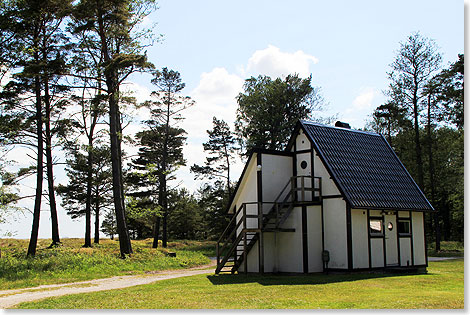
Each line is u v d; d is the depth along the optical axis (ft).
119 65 90.89
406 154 171.53
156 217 151.94
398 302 41.65
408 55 137.28
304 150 77.92
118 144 105.40
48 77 92.73
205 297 47.11
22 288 59.52
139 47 97.60
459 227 201.57
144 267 86.33
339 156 76.18
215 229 184.65
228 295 48.08
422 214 82.38
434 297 44.34
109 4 93.40
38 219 92.17
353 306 39.99
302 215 74.69
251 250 76.89
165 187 161.17
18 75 89.92
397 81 139.23
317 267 72.69
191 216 225.76
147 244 161.89
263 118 163.32
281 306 40.81
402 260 77.15
